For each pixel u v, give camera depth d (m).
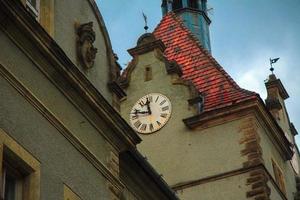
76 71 16.28
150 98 29.91
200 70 30.89
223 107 28.41
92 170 16.59
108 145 17.56
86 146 16.58
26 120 14.66
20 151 14.26
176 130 28.98
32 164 14.52
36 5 16.47
